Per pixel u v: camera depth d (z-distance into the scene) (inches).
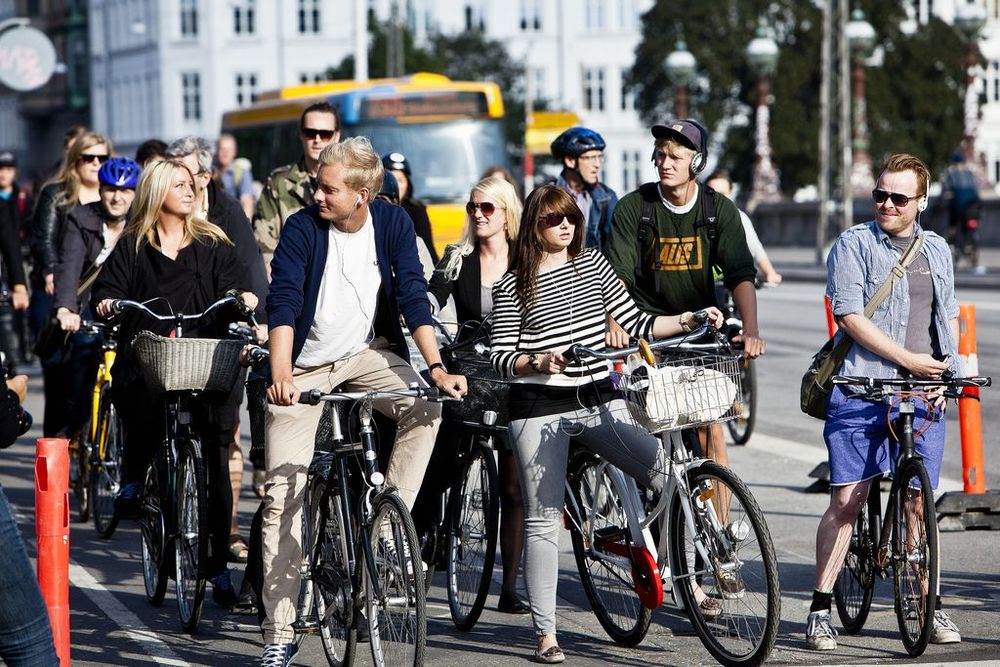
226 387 458.6
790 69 3767.2
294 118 1633.9
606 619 445.4
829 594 429.1
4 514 285.9
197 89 5482.3
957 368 429.7
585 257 431.5
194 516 465.7
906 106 3816.4
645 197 490.3
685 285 488.4
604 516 439.5
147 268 501.7
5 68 1154.0
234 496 566.6
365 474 393.4
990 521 572.4
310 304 406.3
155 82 5590.6
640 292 494.6
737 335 436.8
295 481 409.4
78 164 699.4
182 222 509.0
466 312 480.4
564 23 5452.8
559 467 423.2
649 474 421.4
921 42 3782.0
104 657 439.2
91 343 633.6
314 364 412.2
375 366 416.2
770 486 671.8
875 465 425.1
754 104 3865.7
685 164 479.2
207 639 458.9
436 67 4082.2
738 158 3890.3
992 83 5221.5
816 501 636.7
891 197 421.4
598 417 422.0
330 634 412.8
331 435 422.0
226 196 594.2
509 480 475.8
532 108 4375.0
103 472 612.1
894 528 420.5
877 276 424.5
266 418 416.2
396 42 3993.6
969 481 578.2
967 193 2001.7
